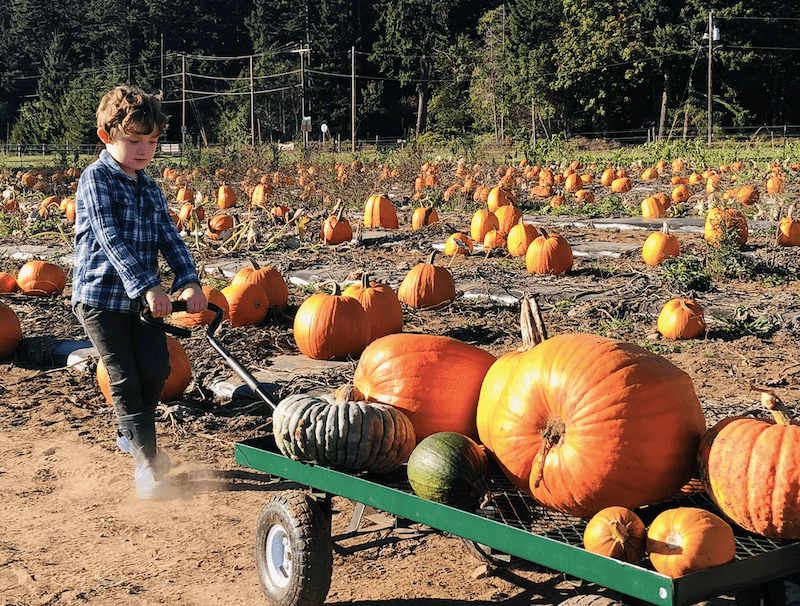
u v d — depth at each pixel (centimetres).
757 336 847
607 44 6706
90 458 587
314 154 4506
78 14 11150
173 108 10206
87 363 787
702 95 6694
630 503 329
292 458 380
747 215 1675
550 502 343
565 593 403
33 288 1098
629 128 7800
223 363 768
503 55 7394
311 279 1179
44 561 444
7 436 634
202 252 1368
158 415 663
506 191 1855
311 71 9250
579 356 343
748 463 303
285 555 377
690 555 282
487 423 376
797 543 292
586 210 1875
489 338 852
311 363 775
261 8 10006
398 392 406
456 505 345
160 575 428
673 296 987
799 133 6644
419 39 9381
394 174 2691
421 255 1380
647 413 325
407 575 425
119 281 504
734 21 6631
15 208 2077
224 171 2789
